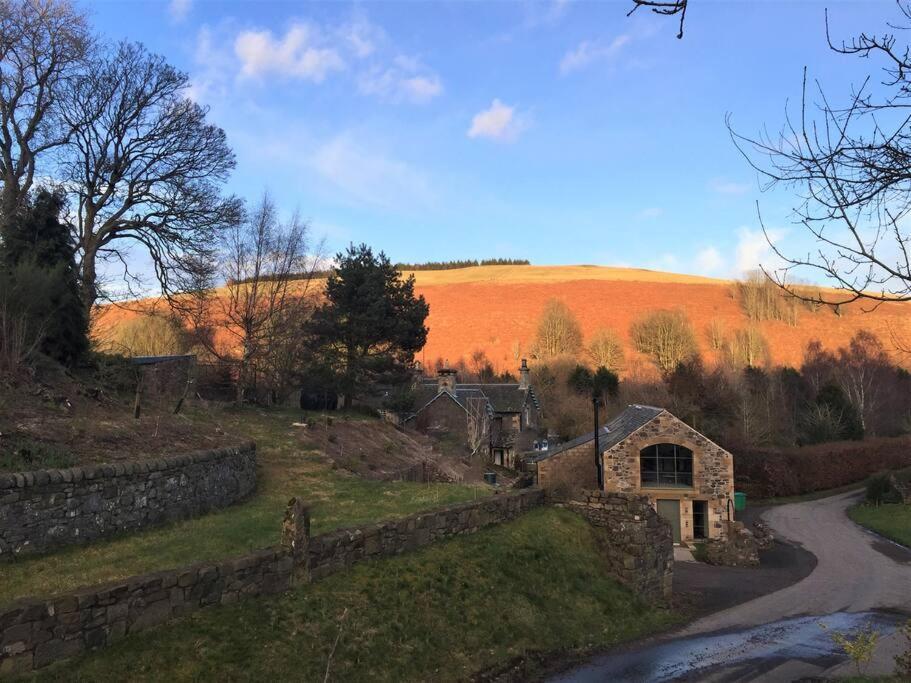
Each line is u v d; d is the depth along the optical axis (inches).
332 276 1533.0
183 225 1225.4
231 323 1563.7
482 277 4995.1
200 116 1236.5
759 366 2775.6
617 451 1216.2
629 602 563.5
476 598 462.9
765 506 1611.7
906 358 2891.2
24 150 1058.7
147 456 565.3
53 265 806.5
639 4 192.9
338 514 604.7
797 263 221.3
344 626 375.2
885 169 208.7
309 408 1567.4
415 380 1851.6
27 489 418.9
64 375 709.3
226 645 322.0
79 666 273.0
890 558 1053.8
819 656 508.7
